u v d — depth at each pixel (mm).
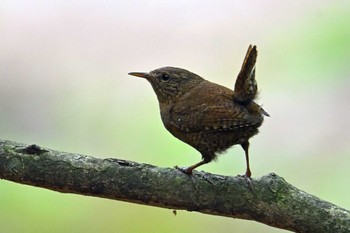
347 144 12469
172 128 8797
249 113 8328
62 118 12797
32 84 13258
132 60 13812
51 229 11305
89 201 11672
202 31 14117
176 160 12000
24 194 11406
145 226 11641
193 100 8570
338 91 12797
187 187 7617
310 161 12352
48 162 7547
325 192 12062
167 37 14102
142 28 14203
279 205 7535
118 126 12695
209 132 8367
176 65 13781
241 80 8164
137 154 12289
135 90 13258
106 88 13305
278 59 13281
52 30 14055
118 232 11539
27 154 7566
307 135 12609
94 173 7555
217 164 11742
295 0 13750
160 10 14438
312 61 13023
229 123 8211
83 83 13367
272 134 12664
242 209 7586
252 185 7621
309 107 12820
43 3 14297
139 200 7633
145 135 12484
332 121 12664
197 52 13914
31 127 12734
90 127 12703
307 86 12938
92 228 11422
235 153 11969
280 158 12375
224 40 13969
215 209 7629
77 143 12531
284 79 13094
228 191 7602
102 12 14312
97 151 12422
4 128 12656
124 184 7559
